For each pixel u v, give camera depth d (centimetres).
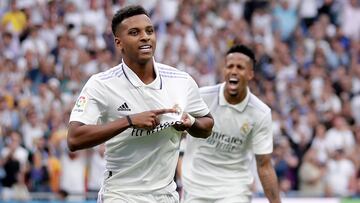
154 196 1485
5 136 3550
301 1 4628
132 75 1450
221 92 2009
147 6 4488
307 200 3027
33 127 3553
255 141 2008
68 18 4378
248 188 2028
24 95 3897
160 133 1458
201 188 2019
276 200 1995
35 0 4441
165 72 1484
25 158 3359
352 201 3055
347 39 4550
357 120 4075
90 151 3178
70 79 4003
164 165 1484
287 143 3550
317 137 3691
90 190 3169
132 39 1424
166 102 1464
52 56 4169
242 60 1988
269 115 2005
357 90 4200
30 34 4281
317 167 3497
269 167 2008
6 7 4472
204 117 1522
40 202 3138
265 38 4409
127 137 1450
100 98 1446
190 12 4475
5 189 3309
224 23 4472
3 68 4084
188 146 2042
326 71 4281
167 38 4288
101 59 4106
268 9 4578
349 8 4728
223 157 2017
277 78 4178
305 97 4025
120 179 1488
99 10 4434
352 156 3628
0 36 4306
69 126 1430
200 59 4194
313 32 4525
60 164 3231
